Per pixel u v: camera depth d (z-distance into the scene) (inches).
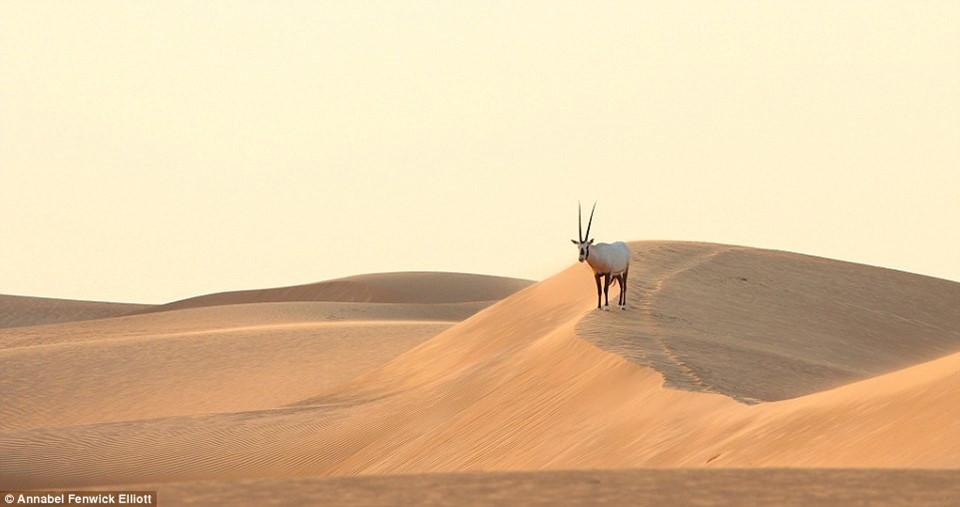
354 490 1750.7
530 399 3880.4
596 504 1581.0
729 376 3769.7
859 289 7401.6
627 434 3088.1
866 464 2234.3
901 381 2738.7
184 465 4451.3
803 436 2551.7
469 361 6112.2
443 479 1859.0
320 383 7696.9
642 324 4793.3
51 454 4692.4
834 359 5546.3
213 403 7317.9
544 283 7076.8
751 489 1667.1
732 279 6924.2
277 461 4362.7
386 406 4744.1
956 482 1676.9
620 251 4832.7
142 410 7253.9
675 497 1620.3
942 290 7864.2
